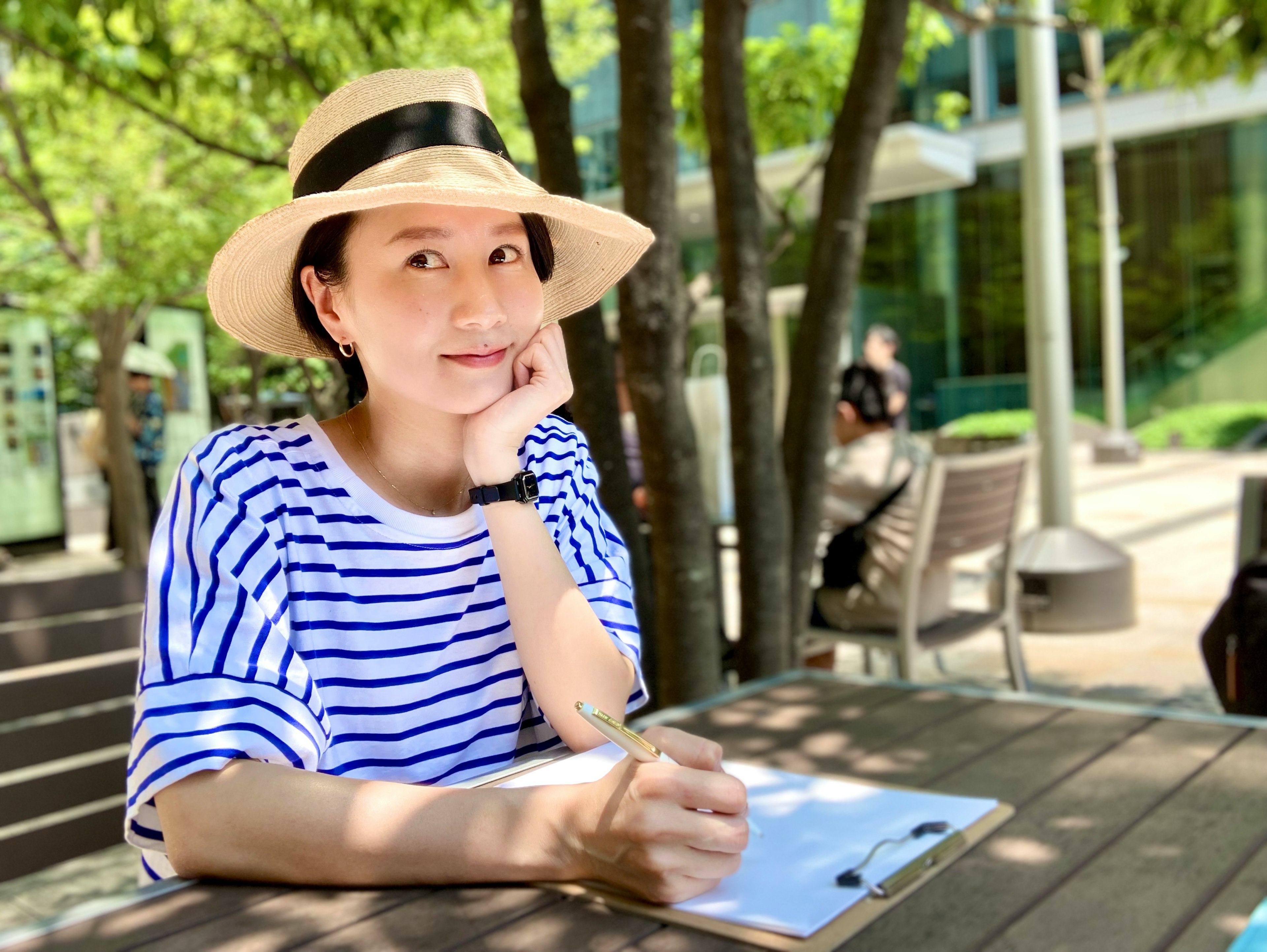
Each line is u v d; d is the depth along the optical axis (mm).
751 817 1107
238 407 7887
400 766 1198
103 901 963
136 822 1020
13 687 1875
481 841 956
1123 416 15852
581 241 1350
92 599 2090
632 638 1356
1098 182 17609
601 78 12453
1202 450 15922
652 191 2410
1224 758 1305
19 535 11977
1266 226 16531
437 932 883
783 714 1580
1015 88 17547
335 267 1154
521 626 1214
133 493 9172
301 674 1112
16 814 1841
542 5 2520
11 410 11930
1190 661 4574
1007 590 3711
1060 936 862
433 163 1117
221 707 1017
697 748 1057
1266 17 3965
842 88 5734
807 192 13062
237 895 966
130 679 2029
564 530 1389
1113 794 1189
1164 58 4285
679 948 852
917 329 18797
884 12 2680
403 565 1194
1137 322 17703
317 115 1168
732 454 2717
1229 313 16969
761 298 2660
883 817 1100
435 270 1113
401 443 1233
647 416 2492
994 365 18219
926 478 3277
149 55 3656
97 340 9078
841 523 3574
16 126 5645
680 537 2537
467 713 1238
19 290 8609
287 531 1154
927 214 18547
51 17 3592
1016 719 1515
